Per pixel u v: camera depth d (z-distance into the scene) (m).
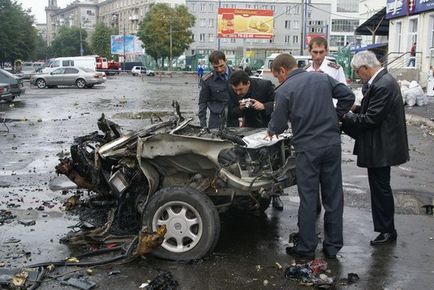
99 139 5.95
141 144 4.88
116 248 5.09
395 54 28.81
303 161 4.88
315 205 4.96
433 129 14.62
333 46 99.06
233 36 70.06
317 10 98.94
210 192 5.12
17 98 25.91
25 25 65.31
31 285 4.38
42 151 11.03
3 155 10.52
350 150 11.60
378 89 5.10
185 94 29.48
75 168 6.01
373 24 35.25
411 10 26.36
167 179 5.21
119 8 131.12
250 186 4.93
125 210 5.46
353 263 4.94
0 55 62.12
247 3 100.44
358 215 6.53
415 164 9.94
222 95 6.83
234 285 4.41
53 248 5.26
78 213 6.32
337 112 4.98
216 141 4.82
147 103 23.20
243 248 5.29
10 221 6.11
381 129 5.21
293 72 4.99
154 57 78.81
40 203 6.91
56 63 42.72
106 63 70.38
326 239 5.10
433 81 21.72
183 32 76.56
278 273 4.66
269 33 70.44
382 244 5.44
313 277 4.54
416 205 7.04
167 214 4.96
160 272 4.65
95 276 4.59
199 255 4.86
